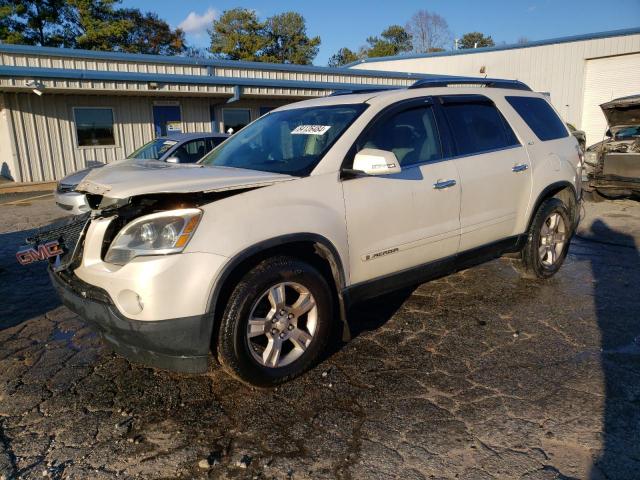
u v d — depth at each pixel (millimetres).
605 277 5562
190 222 2928
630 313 4531
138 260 2889
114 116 16891
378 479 2527
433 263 4211
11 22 34594
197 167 3820
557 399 3186
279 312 3289
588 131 23719
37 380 3584
